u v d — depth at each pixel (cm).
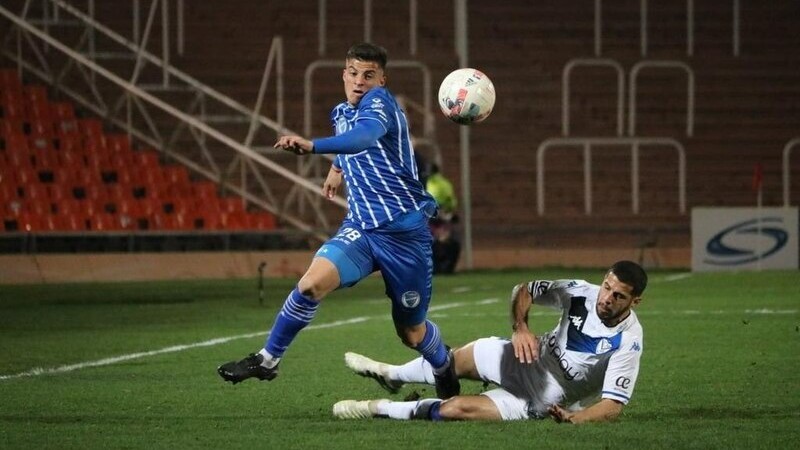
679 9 11012
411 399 2931
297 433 2675
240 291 6944
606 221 9500
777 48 10944
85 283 7512
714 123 10275
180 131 8944
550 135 10044
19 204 7931
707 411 2995
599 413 2725
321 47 9988
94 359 4084
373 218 2873
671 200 9775
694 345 4341
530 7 10762
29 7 9506
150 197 8469
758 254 8369
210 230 8025
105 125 9031
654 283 7256
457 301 6247
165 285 7375
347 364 3130
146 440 2606
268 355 2856
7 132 8350
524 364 2823
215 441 2591
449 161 9756
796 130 10325
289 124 9781
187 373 3731
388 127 2825
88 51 9606
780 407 3059
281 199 9106
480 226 9056
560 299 2783
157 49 9900
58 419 2892
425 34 10544
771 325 4981
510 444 2522
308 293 2812
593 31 10769
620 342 2728
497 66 10400
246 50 10100
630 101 9762
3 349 4362
